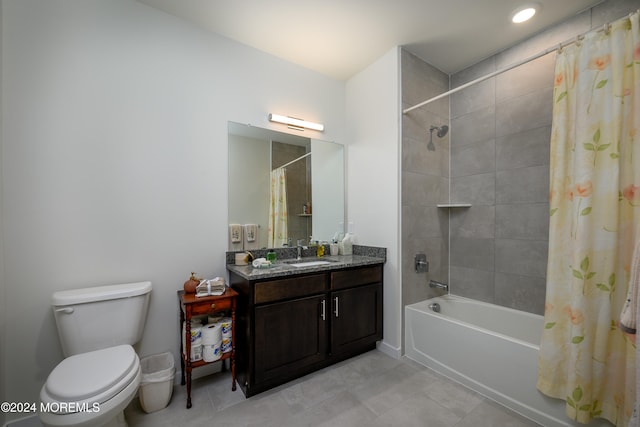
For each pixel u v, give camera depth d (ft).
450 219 8.70
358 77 8.59
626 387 4.06
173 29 6.18
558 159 5.01
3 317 4.58
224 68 6.86
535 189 6.81
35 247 4.83
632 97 4.30
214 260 6.63
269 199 7.50
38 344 4.85
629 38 4.36
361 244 8.41
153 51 5.94
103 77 5.42
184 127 6.28
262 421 4.89
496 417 5.01
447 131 8.45
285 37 6.95
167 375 5.24
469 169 8.21
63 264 5.04
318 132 8.48
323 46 7.32
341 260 7.37
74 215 5.14
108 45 5.48
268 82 7.56
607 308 4.31
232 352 5.71
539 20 6.36
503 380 5.35
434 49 7.51
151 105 5.90
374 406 5.29
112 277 5.47
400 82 7.33
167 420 4.91
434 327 6.63
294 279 5.93
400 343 7.23
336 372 6.48
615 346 4.32
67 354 4.66
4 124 4.60
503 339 5.35
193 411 5.14
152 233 5.88
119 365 4.09
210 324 5.69
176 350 6.13
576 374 4.39
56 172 4.99
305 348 6.07
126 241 5.61
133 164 5.69
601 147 4.49
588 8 5.94
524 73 7.03
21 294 4.73
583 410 4.30
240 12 6.08
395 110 7.34
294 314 5.92
